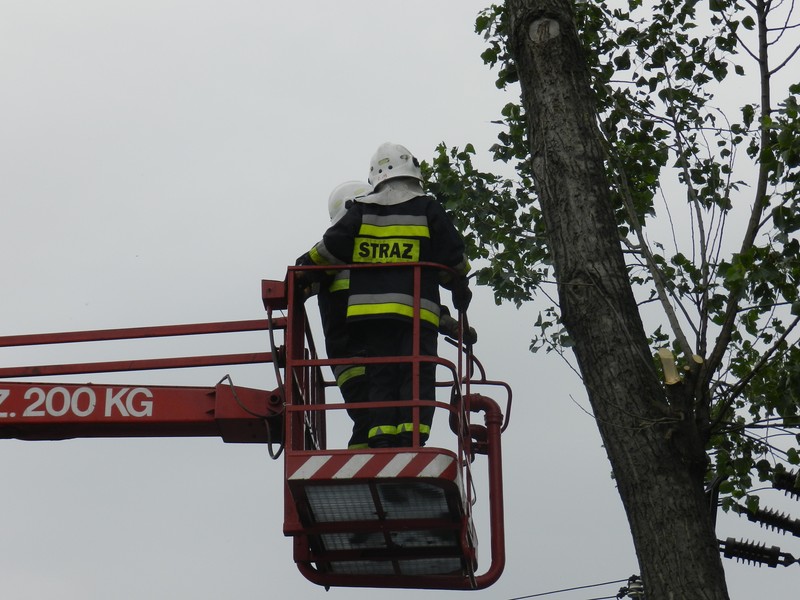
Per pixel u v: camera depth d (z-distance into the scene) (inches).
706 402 445.1
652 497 427.8
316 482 469.7
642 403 442.9
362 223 516.4
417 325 489.7
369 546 525.3
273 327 533.0
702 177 585.3
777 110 498.9
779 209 478.0
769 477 551.5
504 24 627.5
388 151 530.3
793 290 483.5
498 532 542.6
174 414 546.0
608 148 584.1
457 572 542.9
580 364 460.4
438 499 485.1
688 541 419.8
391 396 501.4
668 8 636.7
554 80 500.7
